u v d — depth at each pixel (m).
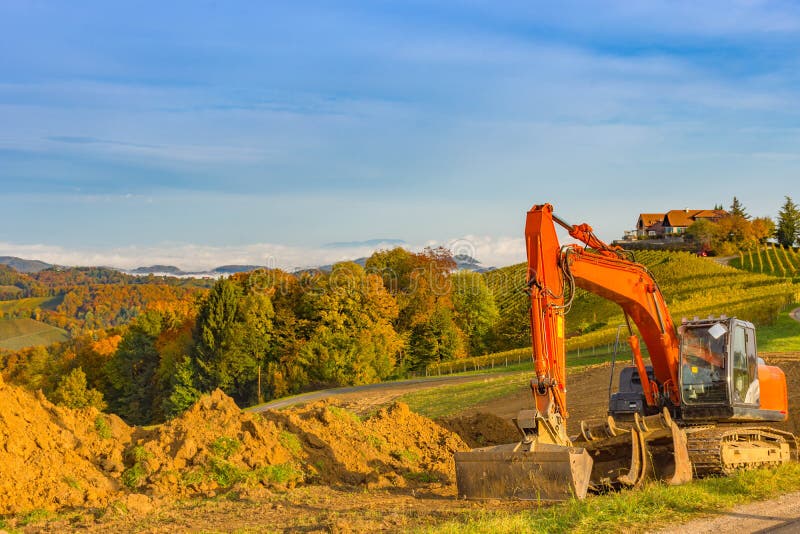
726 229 146.75
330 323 78.19
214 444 16.52
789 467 14.42
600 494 13.50
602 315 88.50
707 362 15.07
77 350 116.69
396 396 47.38
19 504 13.34
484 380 50.00
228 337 76.75
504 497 13.09
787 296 61.91
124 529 12.00
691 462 14.21
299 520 12.12
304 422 19.33
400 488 16.50
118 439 16.61
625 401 16.55
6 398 15.12
